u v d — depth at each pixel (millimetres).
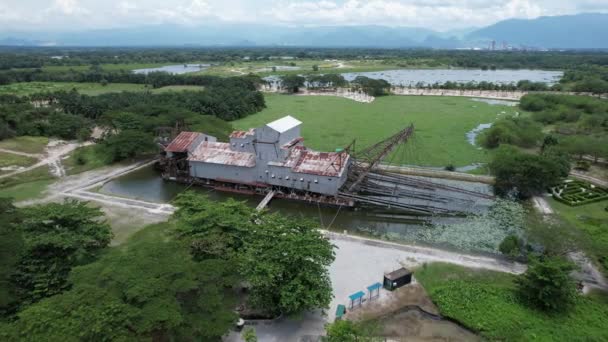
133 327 27609
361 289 43656
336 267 48000
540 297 39344
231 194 76125
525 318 38469
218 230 43969
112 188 78250
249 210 51000
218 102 140750
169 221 54344
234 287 38625
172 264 34625
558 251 46719
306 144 105500
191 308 32406
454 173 83062
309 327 37344
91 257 41125
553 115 130125
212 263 36406
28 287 37000
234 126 130875
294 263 38281
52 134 111812
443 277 45938
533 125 112125
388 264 48938
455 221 63469
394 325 38469
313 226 44281
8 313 34000
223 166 76438
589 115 124500
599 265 47719
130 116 102312
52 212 43094
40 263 38625
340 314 38938
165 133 95125
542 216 52719
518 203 68938
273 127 72250
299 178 70562
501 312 39312
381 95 199750
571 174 81938
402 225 62688
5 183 76625
